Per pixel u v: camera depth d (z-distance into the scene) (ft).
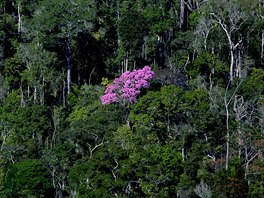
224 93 278.67
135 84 281.13
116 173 218.79
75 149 256.32
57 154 246.68
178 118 258.98
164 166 221.25
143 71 285.43
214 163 237.66
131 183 221.05
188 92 263.90
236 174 223.71
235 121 255.50
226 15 322.34
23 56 319.68
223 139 249.96
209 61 302.04
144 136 253.03
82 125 262.47
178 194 222.69
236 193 219.00
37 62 315.37
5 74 320.29
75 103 309.63
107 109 279.49
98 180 215.92
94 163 218.79
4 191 243.40
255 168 228.22
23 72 315.17
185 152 249.34
